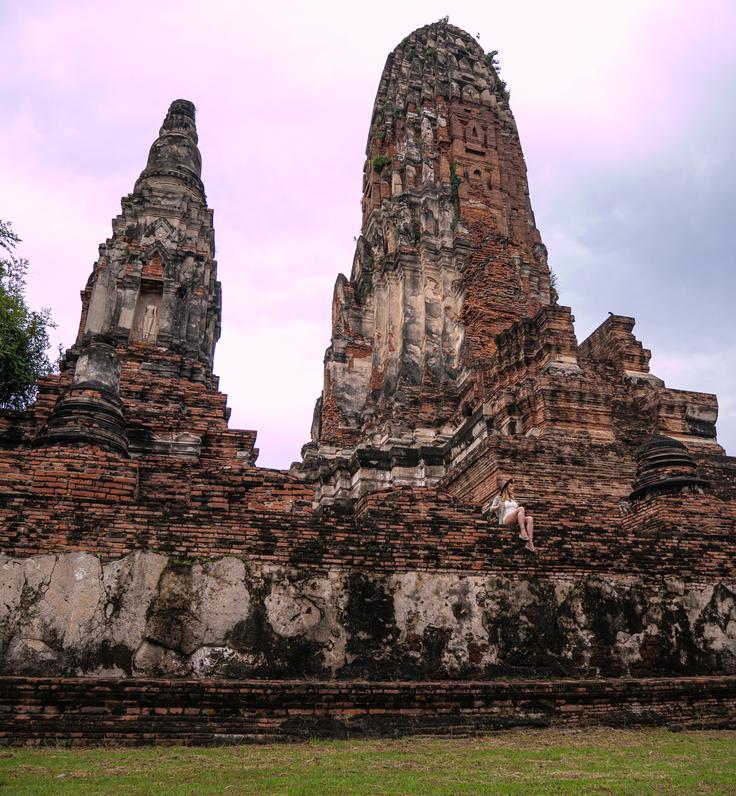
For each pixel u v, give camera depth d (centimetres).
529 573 1123
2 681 793
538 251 3841
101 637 934
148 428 1638
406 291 3350
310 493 1258
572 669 1084
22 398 2106
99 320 2425
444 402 2958
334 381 3531
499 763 659
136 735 781
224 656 959
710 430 2186
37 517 985
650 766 641
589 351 2584
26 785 544
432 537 1117
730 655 1168
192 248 2567
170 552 995
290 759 682
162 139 2906
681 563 1204
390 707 884
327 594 1028
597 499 1769
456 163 3981
